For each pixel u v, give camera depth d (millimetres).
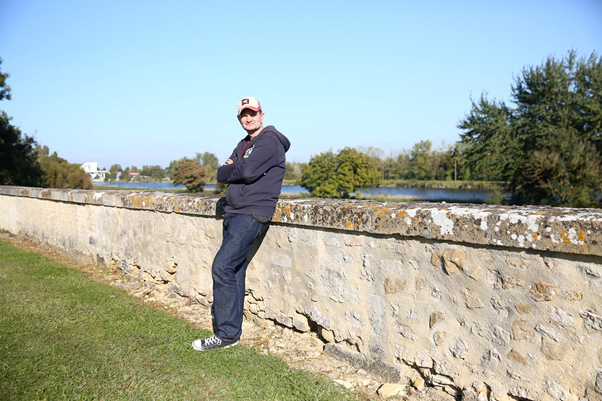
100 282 5852
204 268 4844
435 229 2891
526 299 2580
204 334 3961
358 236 3391
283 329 4105
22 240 9359
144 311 4629
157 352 3549
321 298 3695
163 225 5391
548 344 2506
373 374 3293
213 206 4566
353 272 3447
